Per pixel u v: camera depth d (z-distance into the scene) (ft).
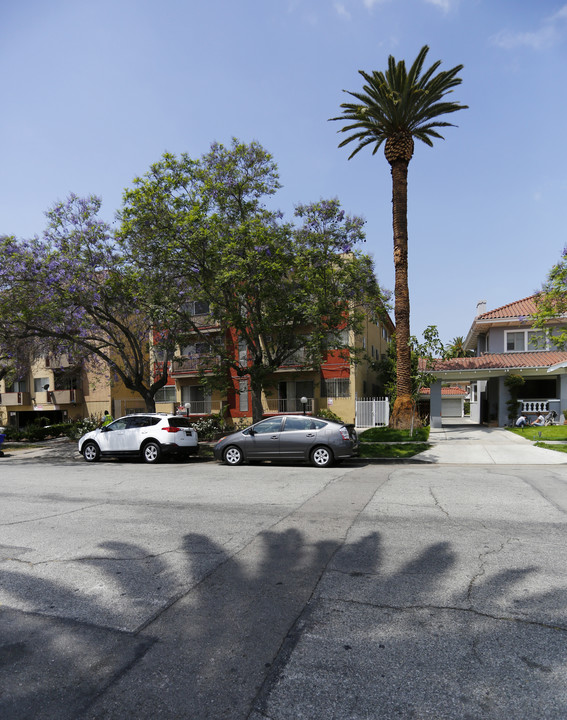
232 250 47.09
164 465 46.80
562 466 39.42
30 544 18.06
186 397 103.30
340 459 45.19
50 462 53.57
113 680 9.29
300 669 9.55
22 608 12.53
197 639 10.79
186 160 50.16
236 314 52.26
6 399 122.52
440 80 61.57
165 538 18.62
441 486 28.84
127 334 64.64
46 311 55.21
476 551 16.26
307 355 55.88
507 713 8.14
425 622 11.36
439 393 80.43
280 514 22.39
